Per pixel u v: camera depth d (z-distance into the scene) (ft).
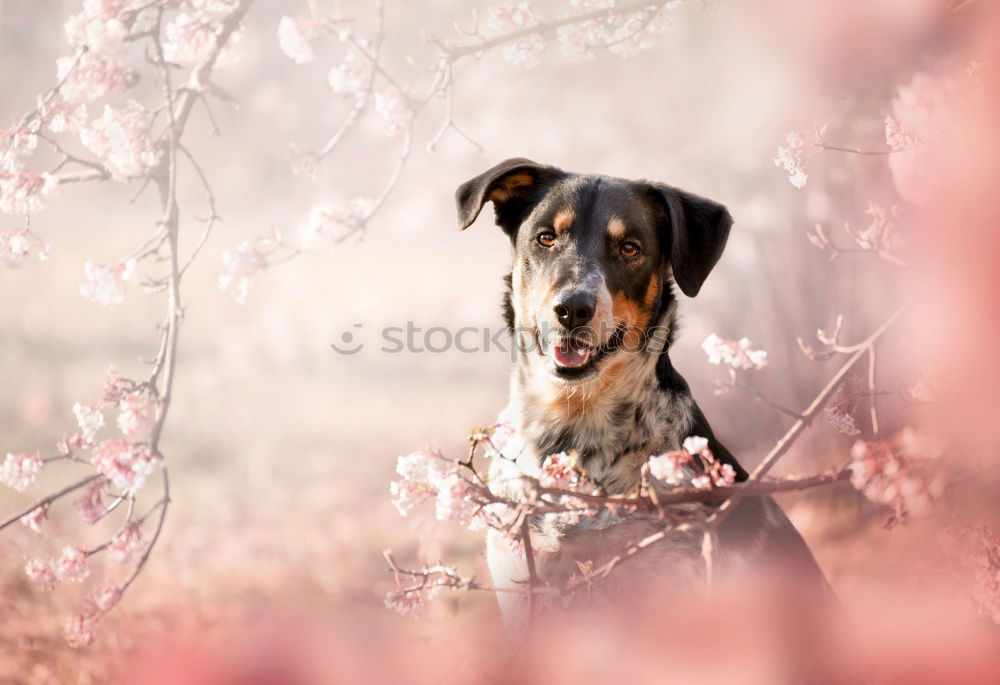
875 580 33.47
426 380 80.12
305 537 44.47
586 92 52.70
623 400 25.31
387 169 91.20
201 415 64.90
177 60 25.40
